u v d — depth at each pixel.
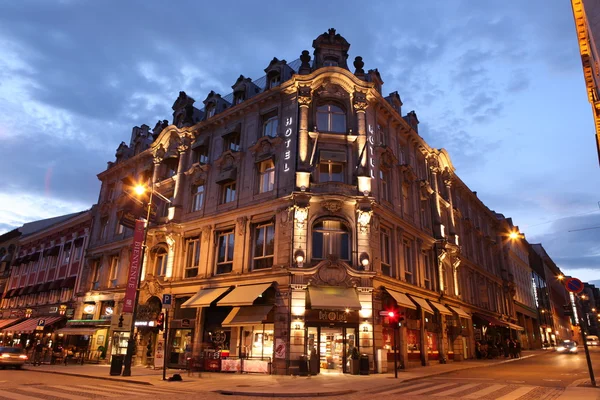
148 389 14.20
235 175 25.64
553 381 16.14
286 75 26.83
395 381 16.45
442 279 29.98
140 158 34.19
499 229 49.88
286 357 19.53
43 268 42.31
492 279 43.44
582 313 14.86
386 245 24.38
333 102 24.42
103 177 38.28
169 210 28.12
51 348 29.38
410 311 25.00
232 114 27.36
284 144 23.78
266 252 22.70
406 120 32.50
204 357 20.64
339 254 21.75
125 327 25.48
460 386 14.87
